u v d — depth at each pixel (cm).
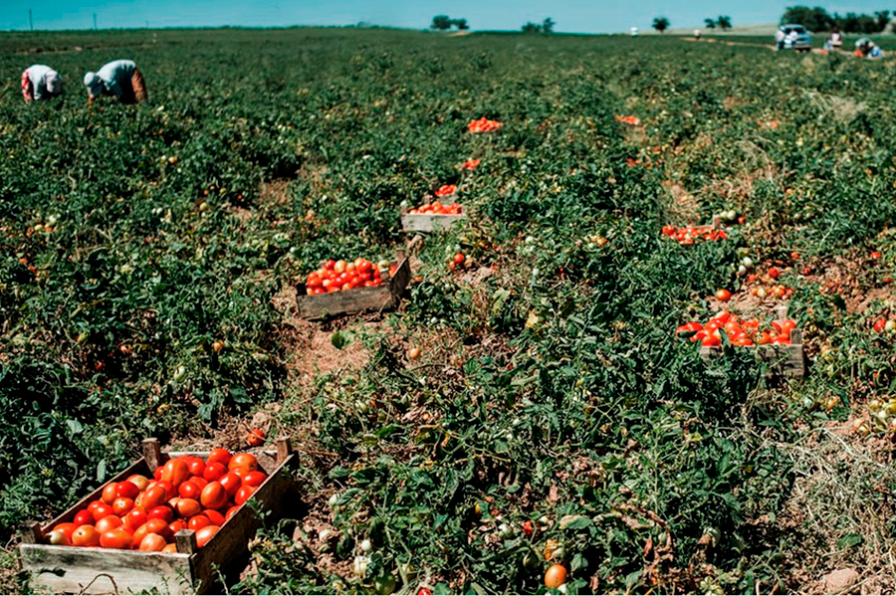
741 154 1193
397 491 481
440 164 1218
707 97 1880
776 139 1249
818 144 1251
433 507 464
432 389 630
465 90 2434
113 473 565
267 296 800
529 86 2386
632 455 500
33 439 566
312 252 914
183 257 935
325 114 1909
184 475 520
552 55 4188
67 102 1827
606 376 548
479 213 927
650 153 1260
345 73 3312
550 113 1697
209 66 3847
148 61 4278
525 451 521
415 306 734
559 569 434
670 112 1611
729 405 566
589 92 2006
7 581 466
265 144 1411
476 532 476
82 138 1398
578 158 1195
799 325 687
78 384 651
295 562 460
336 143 1590
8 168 1180
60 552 458
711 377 564
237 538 477
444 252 891
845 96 1997
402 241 998
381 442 569
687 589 441
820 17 11112
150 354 718
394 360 696
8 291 764
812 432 564
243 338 718
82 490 554
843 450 543
